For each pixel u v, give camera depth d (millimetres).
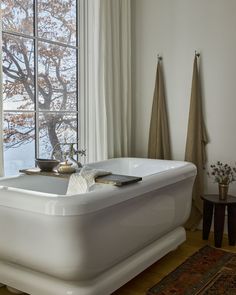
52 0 3248
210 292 2270
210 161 3541
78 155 3566
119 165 3525
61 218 1836
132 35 3928
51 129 3307
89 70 3473
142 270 2445
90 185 2334
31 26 3068
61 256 1896
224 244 3133
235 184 3408
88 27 3461
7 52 2861
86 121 3578
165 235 2828
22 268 2168
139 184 2320
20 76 2986
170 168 3107
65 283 2018
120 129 3688
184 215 2984
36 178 2639
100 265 2051
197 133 3514
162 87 3732
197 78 3506
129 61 3764
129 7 3742
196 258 2811
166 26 3709
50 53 3256
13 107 2943
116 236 2148
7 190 2055
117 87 3600
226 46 3383
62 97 3404
